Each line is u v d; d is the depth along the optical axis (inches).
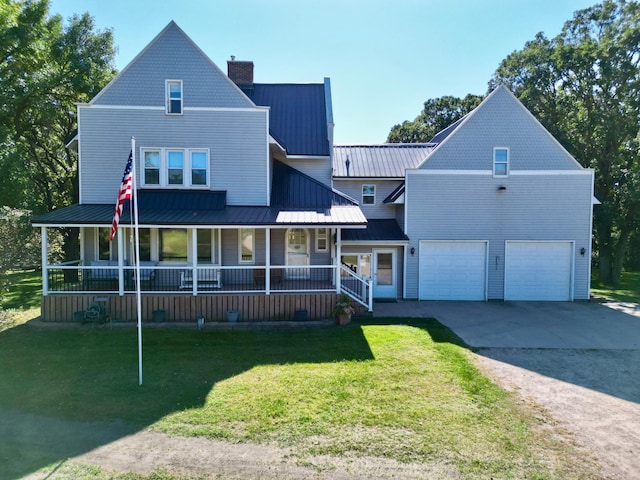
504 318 556.7
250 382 311.3
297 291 523.5
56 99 903.1
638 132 900.0
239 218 521.0
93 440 224.7
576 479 194.5
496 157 693.9
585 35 1003.9
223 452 213.3
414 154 845.2
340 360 364.5
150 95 583.8
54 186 1180.5
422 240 695.7
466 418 255.0
